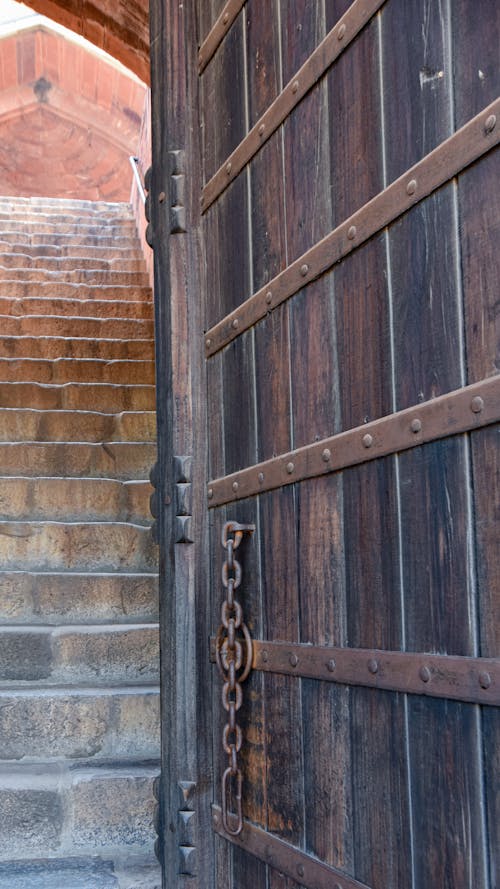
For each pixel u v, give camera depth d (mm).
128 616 3664
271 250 1721
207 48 2043
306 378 1582
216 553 1926
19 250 7633
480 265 1146
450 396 1188
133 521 4309
